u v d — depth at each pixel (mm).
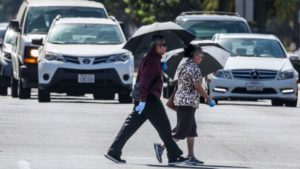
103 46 46719
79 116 40312
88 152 30453
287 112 46500
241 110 46875
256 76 49906
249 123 40250
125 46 28891
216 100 51094
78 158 29031
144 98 27953
